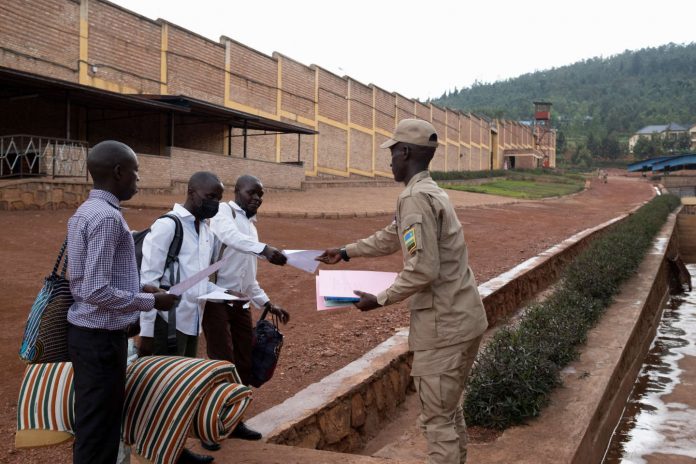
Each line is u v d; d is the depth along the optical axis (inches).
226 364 138.2
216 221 173.8
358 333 303.3
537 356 239.3
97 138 899.4
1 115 773.9
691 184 2945.4
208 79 1060.5
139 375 135.7
